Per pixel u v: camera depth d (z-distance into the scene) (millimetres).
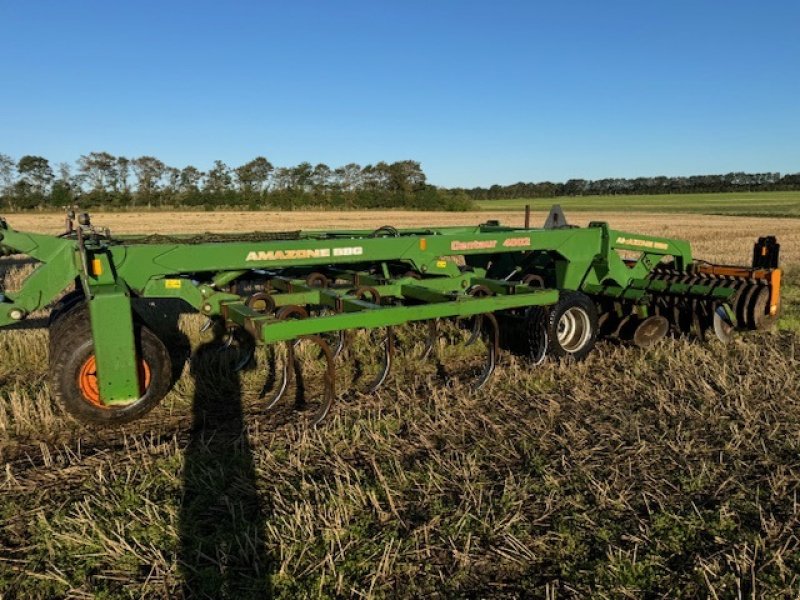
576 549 3510
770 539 3557
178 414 5516
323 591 3160
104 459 4590
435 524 3705
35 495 4082
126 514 3828
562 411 5508
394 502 3951
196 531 3658
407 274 7375
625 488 4129
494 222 9492
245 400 5852
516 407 5605
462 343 7512
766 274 8008
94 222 38719
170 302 10055
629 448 4695
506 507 3861
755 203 80875
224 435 5055
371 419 5266
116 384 4879
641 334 7480
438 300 6043
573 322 7125
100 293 4789
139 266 5227
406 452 4672
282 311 5156
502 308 6113
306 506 3781
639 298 7520
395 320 5426
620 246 8031
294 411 5578
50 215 53750
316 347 7234
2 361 7035
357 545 3516
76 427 5215
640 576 3277
